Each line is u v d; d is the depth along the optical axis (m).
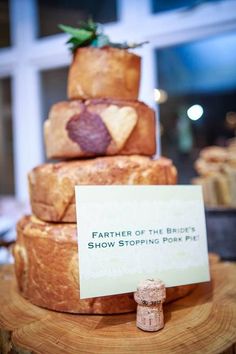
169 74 1.02
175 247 0.35
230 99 1.01
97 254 0.31
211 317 0.34
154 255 0.34
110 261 0.32
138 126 0.39
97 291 0.31
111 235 0.32
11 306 0.37
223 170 0.66
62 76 1.04
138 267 0.33
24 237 0.38
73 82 0.41
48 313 0.35
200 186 0.37
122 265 0.32
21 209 0.92
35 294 0.37
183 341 0.29
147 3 0.90
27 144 1.04
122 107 0.38
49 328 0.32
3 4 1.03
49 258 0.35
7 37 1.07
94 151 0.38
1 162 1.10
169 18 0.87
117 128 0.37
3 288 0.43
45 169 0.37
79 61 0.40
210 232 0.59
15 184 1.08
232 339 0.29
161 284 0.31
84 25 0.43
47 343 0.29
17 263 0.40
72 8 0.97
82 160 0.39
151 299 0.31
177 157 0.96
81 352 0.28
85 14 0.96
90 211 0.32
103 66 0.39
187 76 1.09
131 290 0.33
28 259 0.38
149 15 0.90
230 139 0.91
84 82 0.40
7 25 1.06
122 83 0.40
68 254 0.34
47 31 1.02
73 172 0.36
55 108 0.40
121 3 0.92
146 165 0.37
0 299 0.39
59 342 0.29
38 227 0.37
